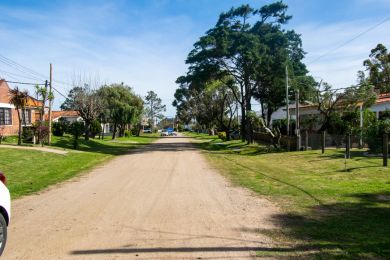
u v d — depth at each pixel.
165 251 6.12
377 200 9.66
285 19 39.38
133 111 56.00
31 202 10.25
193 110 70.06
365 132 22.95
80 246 6.39
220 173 16.28
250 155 27.25
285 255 5.82
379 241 6.34
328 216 8.15
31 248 6.30
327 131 31.50
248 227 7.47
